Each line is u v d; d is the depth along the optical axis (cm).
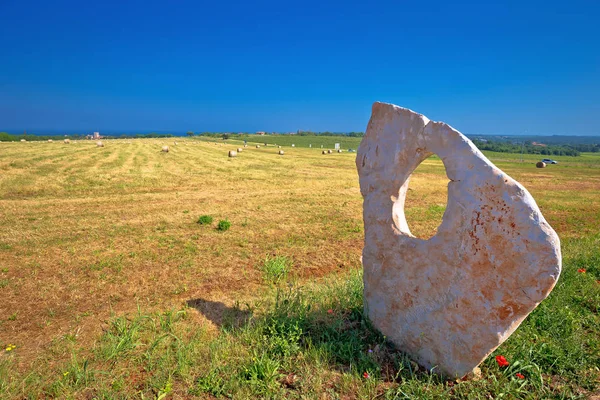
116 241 1009
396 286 454
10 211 1365
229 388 389
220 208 1506
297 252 949
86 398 377
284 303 569
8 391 380
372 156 484
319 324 516
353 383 391
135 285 714
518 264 339
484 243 361
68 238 1029
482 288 365
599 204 1789
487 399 368
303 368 418
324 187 2158
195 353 447
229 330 518
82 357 449
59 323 558
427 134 417
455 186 387
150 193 1833
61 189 1823
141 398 372
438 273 404
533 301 334
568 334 471
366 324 500
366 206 494
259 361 409
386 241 467
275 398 369
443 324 402
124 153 3978
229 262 856
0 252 895
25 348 481
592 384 382
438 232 406
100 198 1662
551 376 402
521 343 444
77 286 703
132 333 478
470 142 379
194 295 673
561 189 2458
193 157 3894
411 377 403
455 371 394
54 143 5584
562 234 1199
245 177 2480
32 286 698
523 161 5781
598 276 693
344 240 1070
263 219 1316
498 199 351
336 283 680
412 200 1819
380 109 477
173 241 1019
